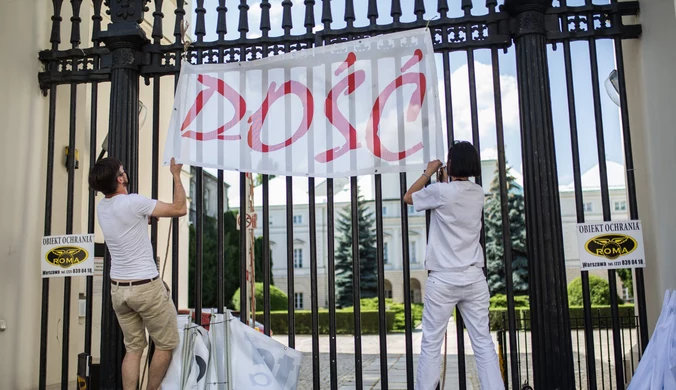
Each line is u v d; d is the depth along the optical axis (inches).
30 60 205.0
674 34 162.2
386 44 180.9
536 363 159.8
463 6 177.6
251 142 183.8
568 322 159.5
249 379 169.3
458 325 163.3
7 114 197.3
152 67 189.9
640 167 205.2
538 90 167.9
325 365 453.4
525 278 1069.1
